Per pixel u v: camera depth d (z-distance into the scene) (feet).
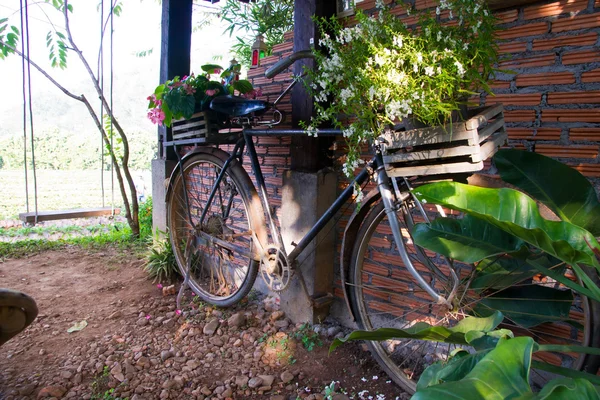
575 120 5.29
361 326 6.57
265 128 8.02
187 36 11.15
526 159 4.69
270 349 7.30
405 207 5.73
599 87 5.09
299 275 7.59
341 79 4.99
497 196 3.74
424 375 3.79
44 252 12.60
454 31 4.54
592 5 5.09
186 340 7.61
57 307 8.86
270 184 9.27
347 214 7.88
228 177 8.80
